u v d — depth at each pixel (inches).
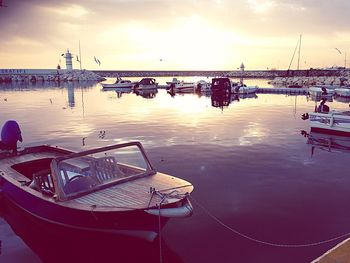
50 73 5221.5
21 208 310.8
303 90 2237.9
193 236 276.4
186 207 243.6
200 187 391.5
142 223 242.5
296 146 613.9
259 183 404.5
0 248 271.0
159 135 730.2
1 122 940.0
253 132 765.3
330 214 314.7
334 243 261.1
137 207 232.4
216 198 356.2
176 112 1182.3
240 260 239.8
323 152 567.5
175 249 257.1
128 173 306.7
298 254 246.4
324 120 757.9
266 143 640.4
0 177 341.1
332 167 475.8
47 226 280.7
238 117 1034.7
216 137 703.7
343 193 369.4
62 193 254.2
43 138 705.0
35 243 279.4
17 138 466.9
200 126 855.1
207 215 315.0
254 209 327.6
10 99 1748.3
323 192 373.1
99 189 270.7
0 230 305.1
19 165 382.6
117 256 256.2
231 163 494.6
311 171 454.9
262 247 257.0
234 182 408.5
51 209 259.0
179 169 465.1
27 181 322.3
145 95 2106.3
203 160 512.1
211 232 283.0
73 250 268.1
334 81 2935.5
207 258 243.4
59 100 1702.8
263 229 286.4
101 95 2089.1
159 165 485.4
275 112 1168.2
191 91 2429.9
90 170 282.4
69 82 4360.2
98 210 231.3
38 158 405.7
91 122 937.5
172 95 2102.6
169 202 238.7
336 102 1573.6
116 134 746.2
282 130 793.6
